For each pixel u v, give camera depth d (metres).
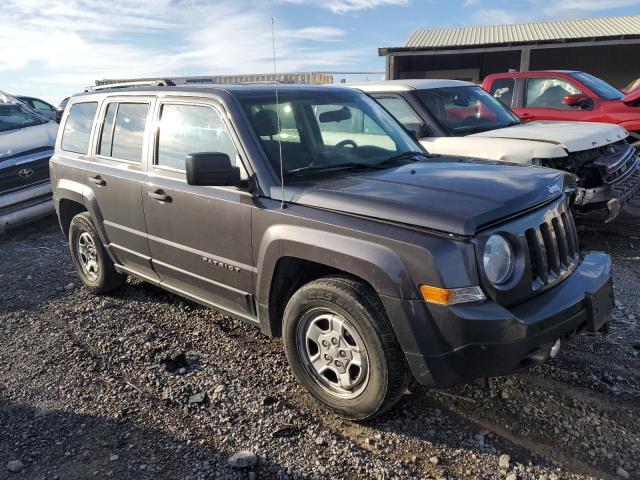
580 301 2.96
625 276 5.31
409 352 2.80
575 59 22.03
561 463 2.81
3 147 7.83
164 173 4.09
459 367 2.72
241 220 3.48
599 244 6.36
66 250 6.98
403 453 2.93
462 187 3.10
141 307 4.94
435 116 6.90
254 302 3.60
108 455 2.98
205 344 4.19
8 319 4.79
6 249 7.21
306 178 3.50
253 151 3.51
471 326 2.63
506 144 6.06
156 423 3.24
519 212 2.91
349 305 2.95
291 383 3.62
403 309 2.75
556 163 5.97
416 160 3.97
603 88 8.96
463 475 2.76
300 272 3.42
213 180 3.29
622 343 3.96
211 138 3.79
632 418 3.14
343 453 2.94
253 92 3.88
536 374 3.59
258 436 3.09
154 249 4.28
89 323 4.63
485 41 20.50
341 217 3.02
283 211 3.24
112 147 4.68
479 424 3.14
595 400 3.31
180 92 4.07
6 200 7.59
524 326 2.67
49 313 4.89
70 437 3.15
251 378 3.69
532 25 23.34
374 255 2.81
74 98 5.39
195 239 3.86
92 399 3.51
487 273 2.70
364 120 4.27
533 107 9.11
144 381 3.70
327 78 10.36
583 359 3.76
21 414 3.38
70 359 4.03
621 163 6.25
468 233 2.64
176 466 2.88
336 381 3.23
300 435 3.10
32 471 2.88
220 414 3.30
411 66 24.12
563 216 3.29
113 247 4.76
